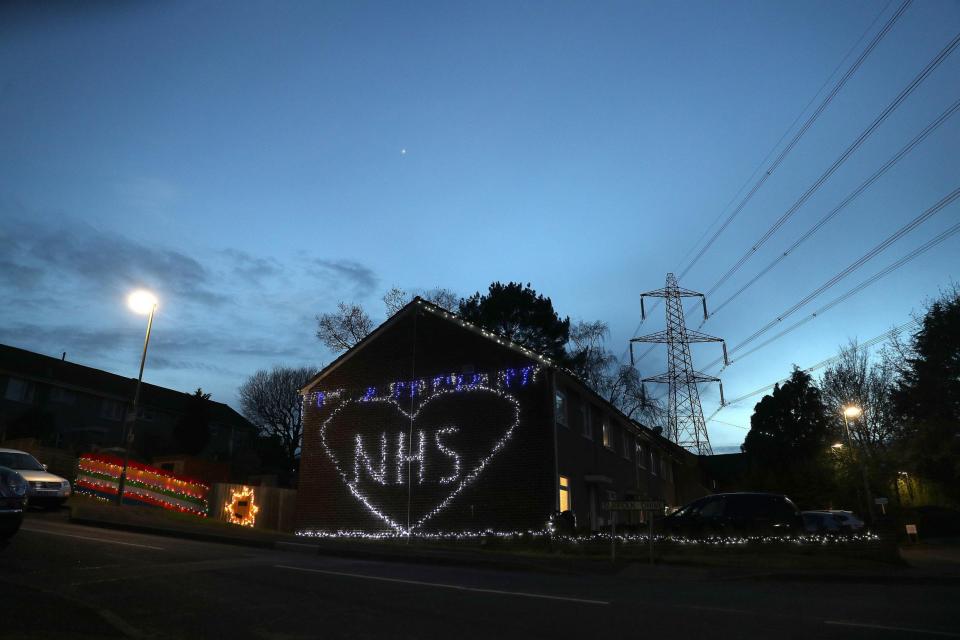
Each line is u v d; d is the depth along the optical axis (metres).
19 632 7.52
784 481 45.53
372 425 26.05
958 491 44.03
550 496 22.80
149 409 52.72
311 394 27.61
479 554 17.55
